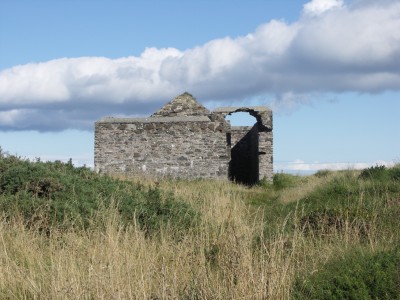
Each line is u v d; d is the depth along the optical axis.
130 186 15.08
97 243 8.64
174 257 8.49
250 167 39.12
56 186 11.99
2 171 12.62
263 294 6.62
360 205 12.96
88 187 12.85
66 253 8.23
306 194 18.88
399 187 15.98
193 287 6.99
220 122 32.59
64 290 6.67
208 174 32.59
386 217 11.70
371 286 6.85
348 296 6.66
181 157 32.66
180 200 14.15
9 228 9.60
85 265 7.71
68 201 11.39
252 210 16.66
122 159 32.75
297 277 7.39
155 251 8.99
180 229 11.15
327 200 16.41
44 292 6.96
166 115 35.84
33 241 9.05
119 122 32.75
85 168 15.66
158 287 7.00
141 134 32.75
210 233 10.29
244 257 7.41
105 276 6.91
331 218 11.66
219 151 32.62
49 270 7.67
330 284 7.01
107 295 6.61
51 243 8.88
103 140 32.78
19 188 11.77
